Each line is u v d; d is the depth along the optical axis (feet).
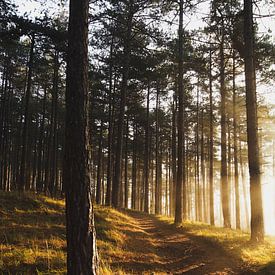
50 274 24.48
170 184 148.05
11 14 57.47
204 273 30.17
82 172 19.65
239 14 46.01
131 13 63.16
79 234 18.92
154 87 115.14
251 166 40.42
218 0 49.85
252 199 40.01
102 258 30.45
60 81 114.52
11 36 60.39
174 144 105.19
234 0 49.93
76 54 20.76
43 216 43.55
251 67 41.70
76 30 20.98
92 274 18.85
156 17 62.18
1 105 129.59
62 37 61.21
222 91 67.67
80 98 20.36
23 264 26.18
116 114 115.65
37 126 146.41
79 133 20.01
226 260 34.14
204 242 43.37
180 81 61.62
